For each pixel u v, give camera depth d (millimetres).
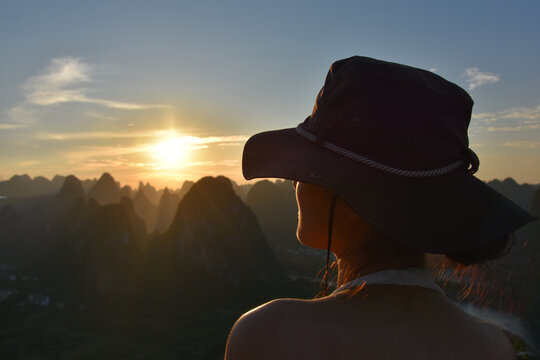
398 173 870
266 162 1032
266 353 745
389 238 923
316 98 1076
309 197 1008
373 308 814
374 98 913
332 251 1022
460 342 814
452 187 883
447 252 817
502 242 868
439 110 910
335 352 751
